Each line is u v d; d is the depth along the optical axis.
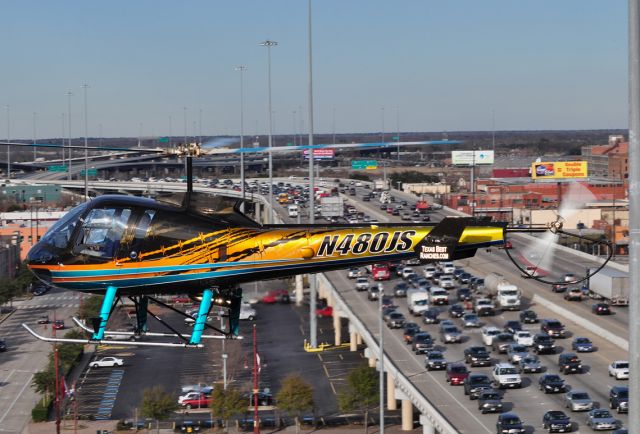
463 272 166.62
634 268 32.38
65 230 40.81
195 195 41.16
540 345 113.50
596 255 183.38
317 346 137.00
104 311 40.28
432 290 147.62
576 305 138.88
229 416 104.69
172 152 40.09
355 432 102.62
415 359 111.62
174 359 131.62
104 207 40.62
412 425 103.19
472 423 87.50
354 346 136.75
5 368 133.12
